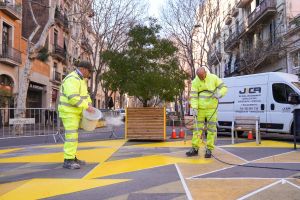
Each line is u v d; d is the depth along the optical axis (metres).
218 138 14.60
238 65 35.88
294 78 14.47
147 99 26.56
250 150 9.84
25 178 6.41
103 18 31.44
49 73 40.19
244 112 15.55
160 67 26.33
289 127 13.78
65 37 43.94
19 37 32.34
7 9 29.36
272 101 14.45
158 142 12.72
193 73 33.88
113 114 21.48
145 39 26.12
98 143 12.50
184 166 7.34
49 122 15.06
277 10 29.78
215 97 8.50
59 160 8.41
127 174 6.61
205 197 4.98
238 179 6.06
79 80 7.33
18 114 14.89
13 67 31.11
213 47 41.84
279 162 7.75
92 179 6.21
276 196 4.98
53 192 5.38
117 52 26.80
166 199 4.92
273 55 28.88
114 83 26.36
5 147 12.12
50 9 21.58
